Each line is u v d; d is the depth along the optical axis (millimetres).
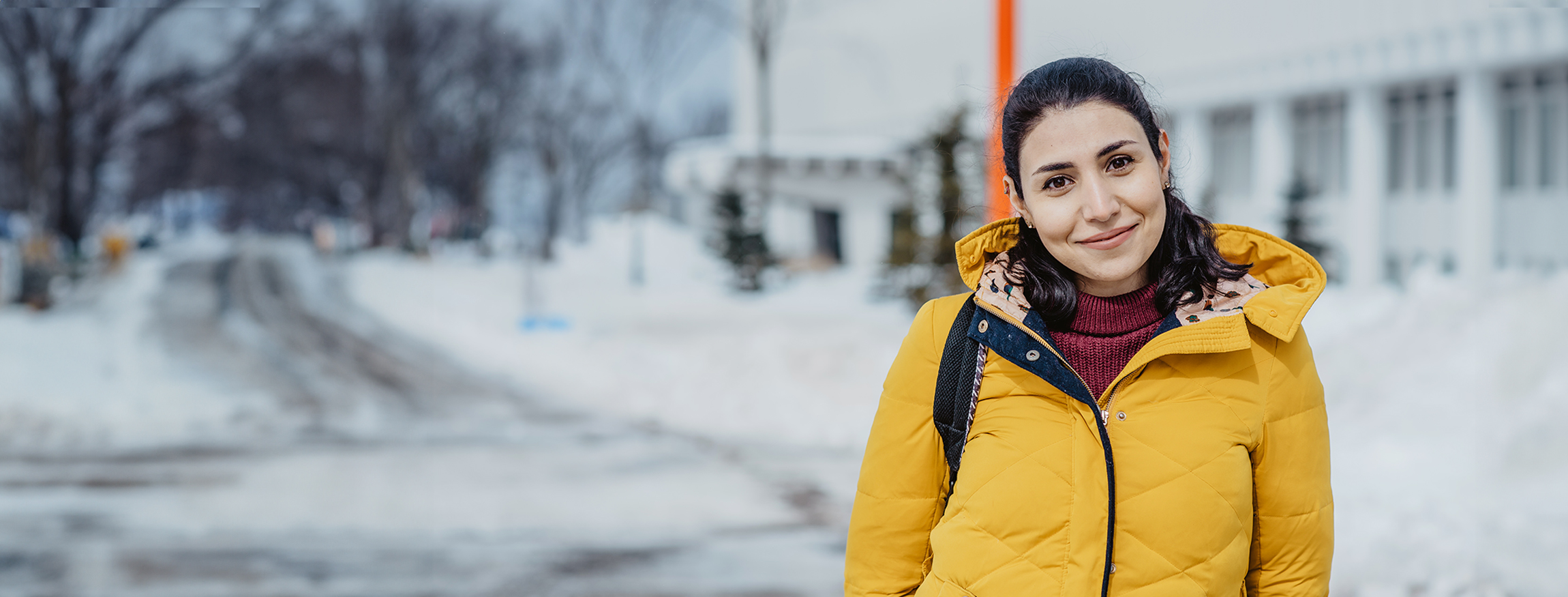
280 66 38656
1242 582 1808
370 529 7535
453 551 6953
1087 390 1755
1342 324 12836
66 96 31125
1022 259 1854
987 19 34219
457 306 26625
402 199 52438
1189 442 1752
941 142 22328
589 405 13320
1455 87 20375
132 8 31547
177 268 40781
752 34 32406
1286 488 1822
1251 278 1818
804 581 6301
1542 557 5977
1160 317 1813
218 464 9844
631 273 40438
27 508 8203
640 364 16172
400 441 10922
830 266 39719
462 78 52312
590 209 58625
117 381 14984
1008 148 1800
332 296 29688
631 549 6969
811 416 12055
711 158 37562
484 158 53500
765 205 32062
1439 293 11281
